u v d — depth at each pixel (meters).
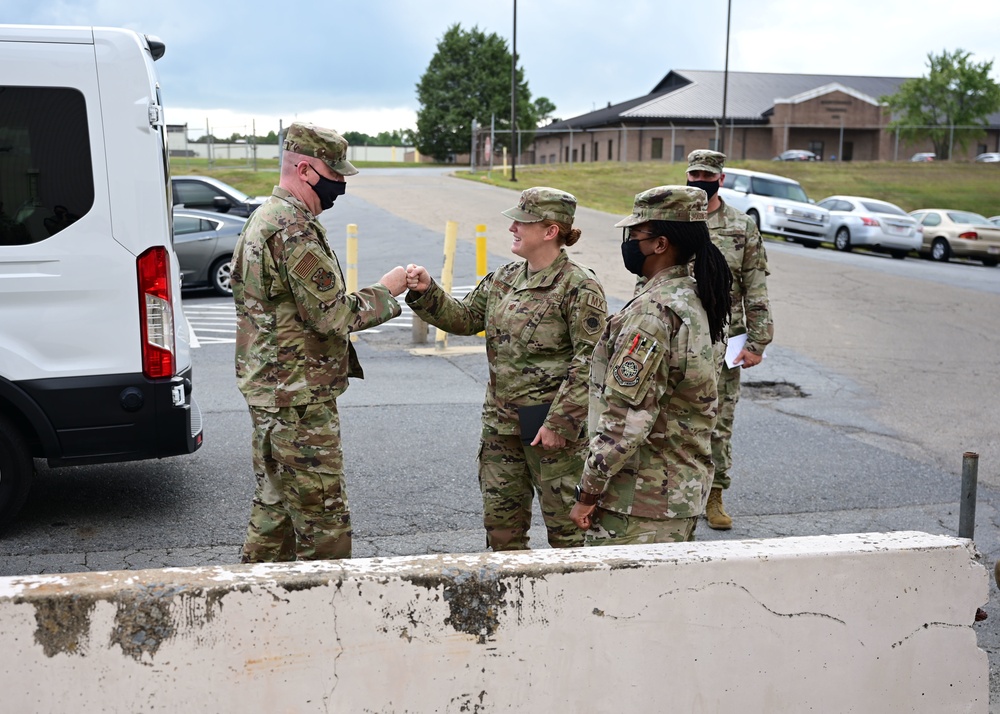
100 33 4.52
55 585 2.21
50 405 4.53
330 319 3.34
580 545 3.74
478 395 8.02
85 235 4.52
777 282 15.82
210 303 13.60
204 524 4.95
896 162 43.94
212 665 2.24
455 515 5.16
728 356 4.97
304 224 3.34
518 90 72.38
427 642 2.34
